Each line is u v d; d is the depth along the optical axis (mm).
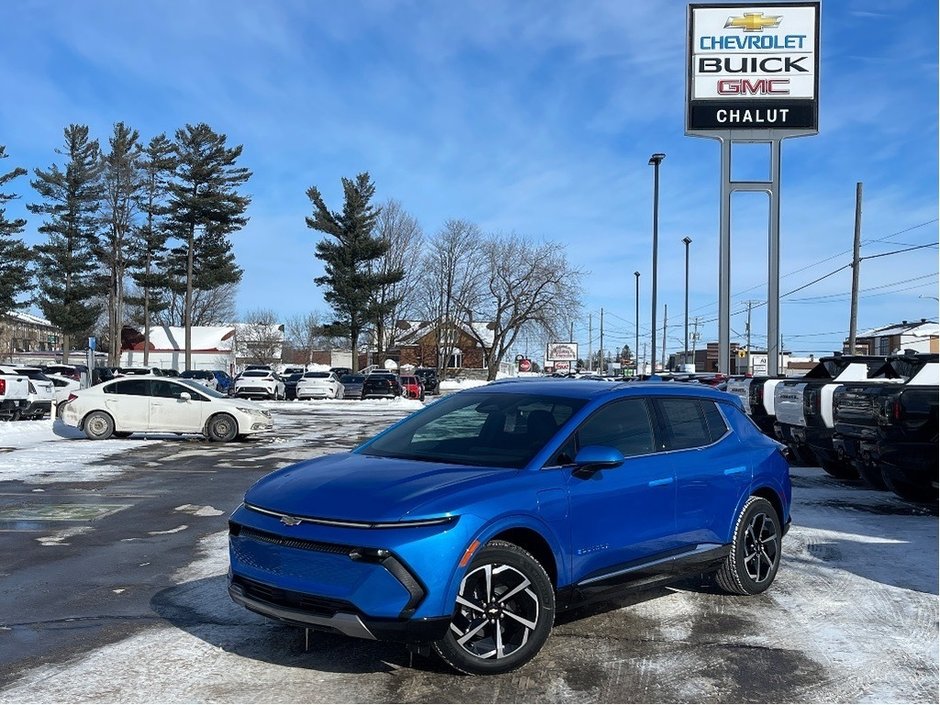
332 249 59375
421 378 52625
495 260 59344
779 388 13648
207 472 13391
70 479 12555
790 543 8266
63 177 57312
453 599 4410
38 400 23062
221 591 6410
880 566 7359
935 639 5445
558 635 5457
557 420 5473
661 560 5660
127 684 4559
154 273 59344
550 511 4922
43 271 57969
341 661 4914
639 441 5812
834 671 4875
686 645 5289
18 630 5484
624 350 107750
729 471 6266
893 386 10039
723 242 25938
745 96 25688
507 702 4383
